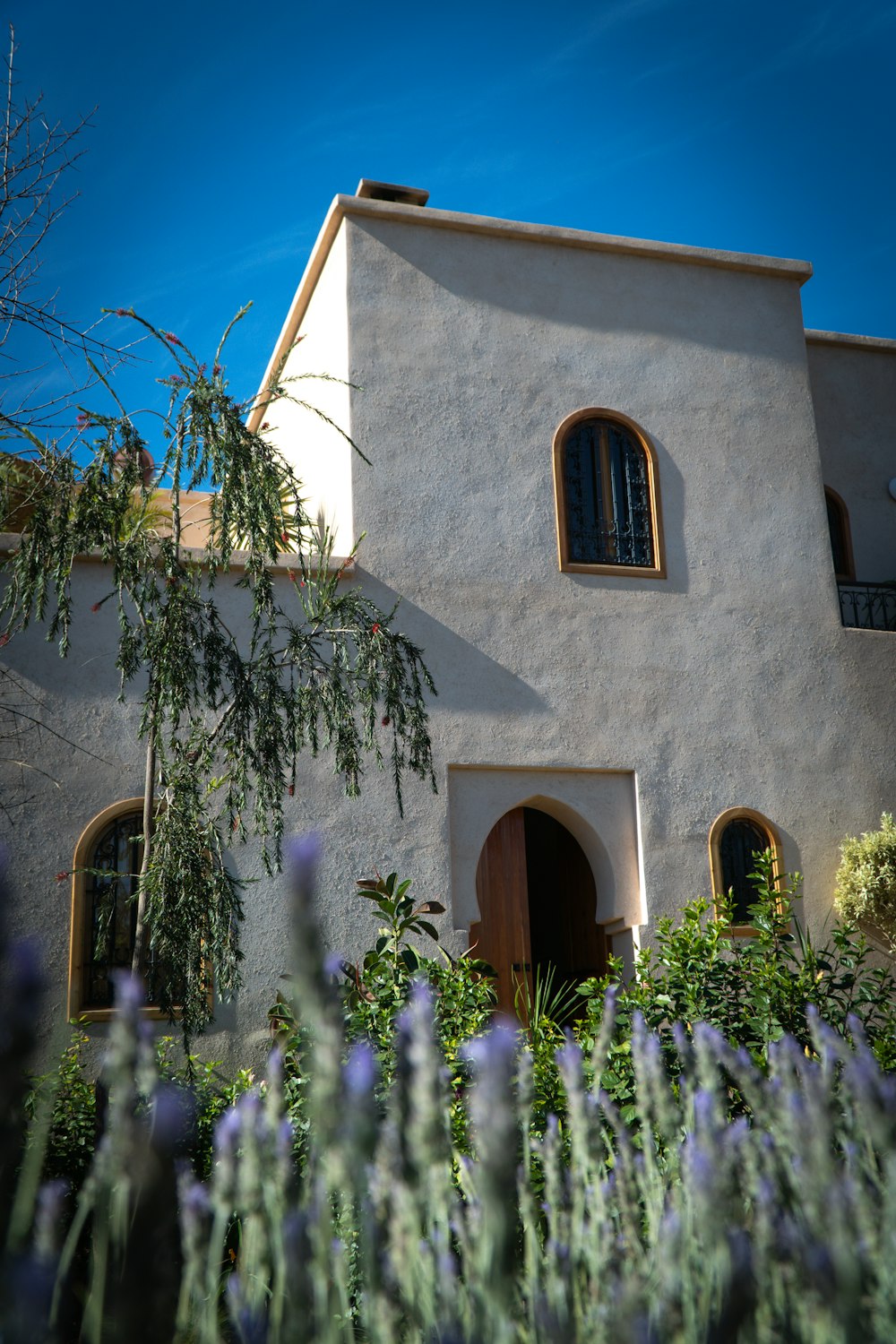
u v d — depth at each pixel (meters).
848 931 8.45
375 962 7.72
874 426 15.51
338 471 11.78
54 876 9.59
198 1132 6.36
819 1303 2.22
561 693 11.44
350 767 7.69
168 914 6.96
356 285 11.85
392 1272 2.36
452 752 10.94
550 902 13.35
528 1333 2.44
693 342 12.88
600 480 12.28
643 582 12.00
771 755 11.95
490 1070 1.99
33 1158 2.13
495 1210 1.97
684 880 11.35
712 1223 2.31
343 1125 1.87
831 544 14.20
